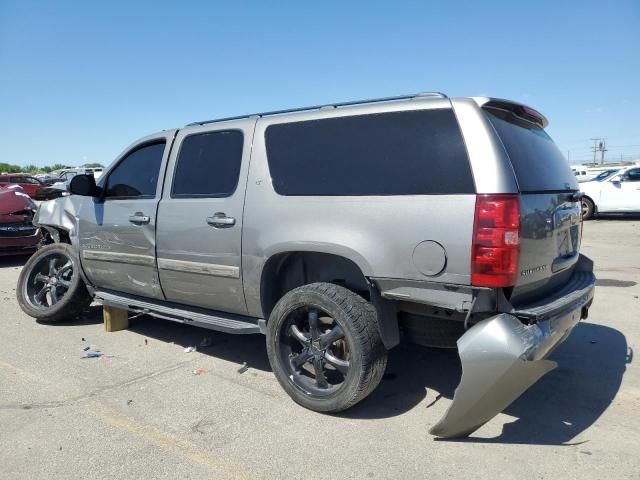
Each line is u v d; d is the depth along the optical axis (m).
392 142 3.41
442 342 3.62
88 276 5.54
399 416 3.61
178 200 4.48
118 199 5.08
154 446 3.21
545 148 3.77
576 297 3.49
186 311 4.61
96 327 5.80
